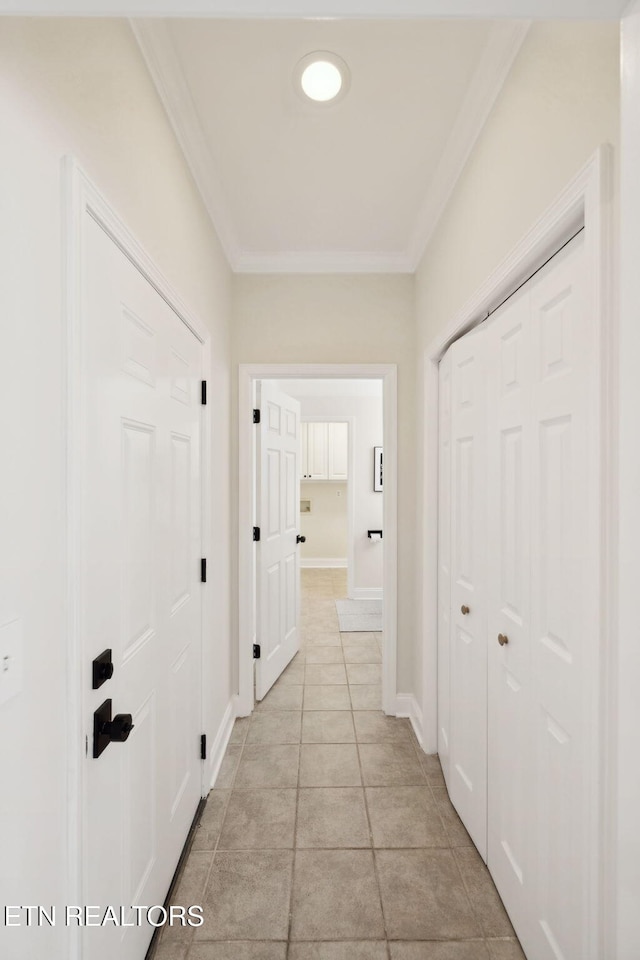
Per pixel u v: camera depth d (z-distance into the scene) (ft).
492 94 4.20
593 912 2.67
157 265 3.98
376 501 16.30
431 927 4.12
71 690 2.50
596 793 2.63
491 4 1.91
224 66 4.18
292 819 5.43
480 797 4.85
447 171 5.51
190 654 5.21
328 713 7.98
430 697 6.81
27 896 2.16
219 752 6.54
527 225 3.58
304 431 21.22
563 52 3.01
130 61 3.45
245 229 7.01
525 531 3.81
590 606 2.69
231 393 7.77
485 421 4.72
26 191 2.13
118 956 3.21
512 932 4.07
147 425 3.78
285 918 4.20
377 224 6.89
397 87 4.45
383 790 5.97
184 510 4.92
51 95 2.34
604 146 2.53
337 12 1.95
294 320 7.84
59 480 2.43
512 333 4.06
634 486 1.94
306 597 16.49
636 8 1.87
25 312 2.13
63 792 2.48
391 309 7.87
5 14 1.91
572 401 3.06
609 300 2.55
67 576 2.48
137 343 3.55
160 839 4.14
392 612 7.86
